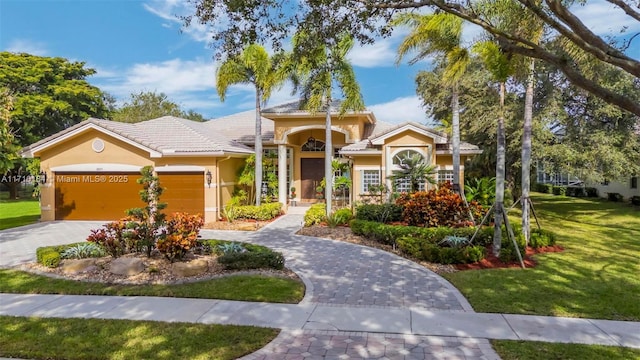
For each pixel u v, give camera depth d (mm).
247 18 7723
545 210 26984
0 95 19641
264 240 15359
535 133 21406
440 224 15203
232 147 22422
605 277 10156
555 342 6336
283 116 23906
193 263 10094
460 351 6039
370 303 8234
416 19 14109
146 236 11062
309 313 7645
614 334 6676
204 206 20359
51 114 39875
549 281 9742
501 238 12336
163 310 7785
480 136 25984
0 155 19344
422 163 19250
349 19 7859
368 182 22188
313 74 15219
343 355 5922
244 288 9000
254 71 20219
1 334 6648
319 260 12055
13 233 17203
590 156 21031
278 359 5801
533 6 6465
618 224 20641
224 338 6480
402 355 5914
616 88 19625
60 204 21094
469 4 7684
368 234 15211
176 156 20172
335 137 26406
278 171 25156
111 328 6887
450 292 8953
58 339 6449
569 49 10039
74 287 9164
